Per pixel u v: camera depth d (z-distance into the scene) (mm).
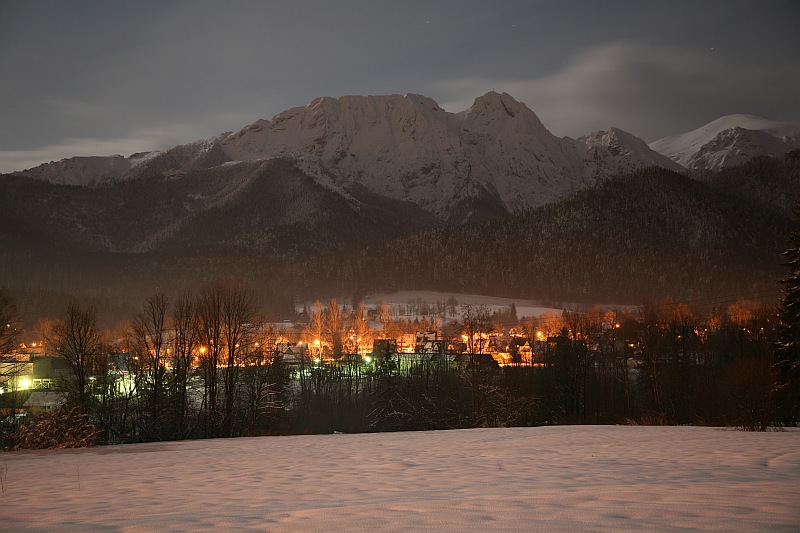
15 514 8305
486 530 6035
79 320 44406
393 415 58031
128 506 8844
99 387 43625
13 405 41062
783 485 9344
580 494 8578
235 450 22594
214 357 42719
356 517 7020
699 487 9148
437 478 12000
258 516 7328
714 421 38875
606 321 113875
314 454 19750
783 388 33844
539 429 31500
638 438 23781
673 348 62562
